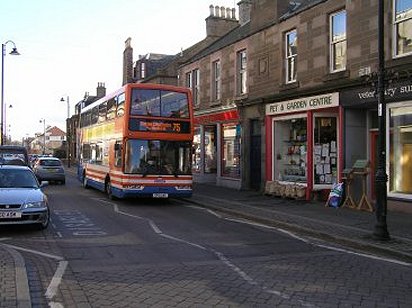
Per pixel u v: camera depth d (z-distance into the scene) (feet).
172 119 60.49
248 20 97.60
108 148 67.26
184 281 24.35
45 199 39.99
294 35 63.87
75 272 26.07
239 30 91.56
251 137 74.84
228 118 81.00
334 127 59.36
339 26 55.77
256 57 71.92
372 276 25.75
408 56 45.88
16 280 22.85
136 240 35.78
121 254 30.86
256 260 29.45
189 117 61.46
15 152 78.54
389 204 48.83
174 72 123.85
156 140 59.82
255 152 73.82
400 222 41.96
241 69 78.18
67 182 103.60
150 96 60.03
